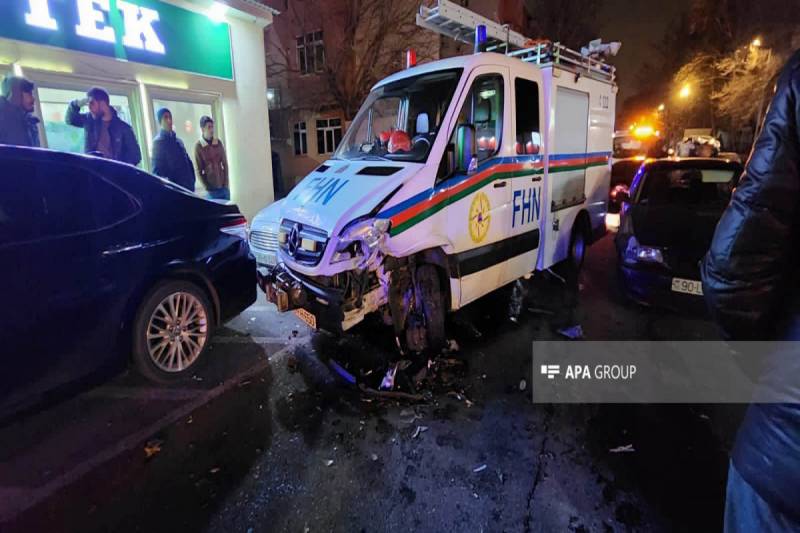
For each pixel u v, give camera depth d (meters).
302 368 3.74
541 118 4.73
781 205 1.11
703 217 4.78
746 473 1.21
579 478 2.49
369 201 3.22
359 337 4.24
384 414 3.11
